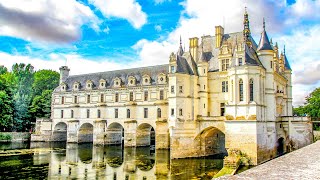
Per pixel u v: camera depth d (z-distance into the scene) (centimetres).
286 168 1548
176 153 6178
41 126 10494
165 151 7431
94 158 6631
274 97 6056
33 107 11588
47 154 7225
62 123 10531
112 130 9356
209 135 6681
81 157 6775
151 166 5597
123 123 8900
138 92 8719
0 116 9656
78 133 9812
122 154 7206
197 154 6419
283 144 6456
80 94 10062
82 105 9925
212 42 7175
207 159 6166
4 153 7250
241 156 5341
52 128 10538
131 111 8712
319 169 1530
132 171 5175
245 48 5709
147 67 9181
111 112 9225
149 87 8506
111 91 9312
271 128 5844
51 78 14650
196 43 7031
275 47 7250
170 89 6444
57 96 10631
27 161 6134
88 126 10125
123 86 9081
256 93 5469
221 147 7125
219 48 6906
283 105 7181
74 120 9875
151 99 8419
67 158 6625
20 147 8594
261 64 5975
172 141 6175
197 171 5003
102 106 9388
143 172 5069
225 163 5075
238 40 6812
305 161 1772
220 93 6556
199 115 6462
